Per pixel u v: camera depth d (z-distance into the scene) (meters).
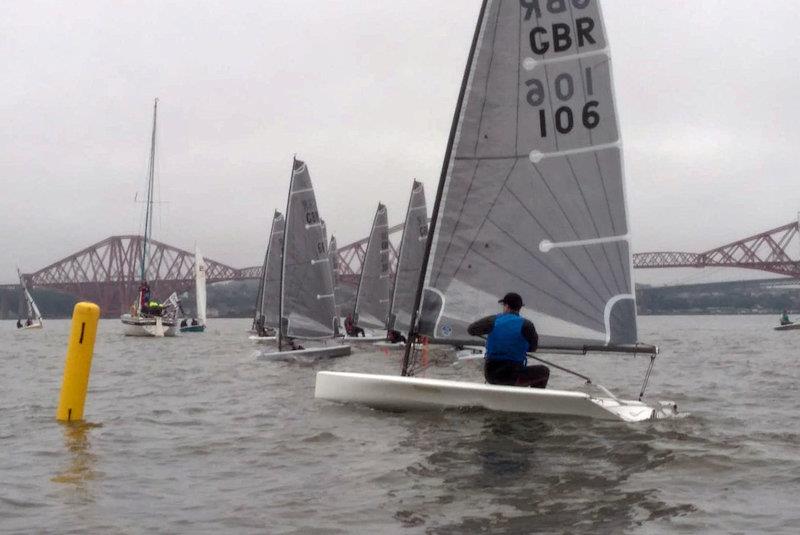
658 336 51.75
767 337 47.53
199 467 7.10
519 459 7.05
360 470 6.81
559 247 9.50
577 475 6.51
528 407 8.88
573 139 9.48
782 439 8.17
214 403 11.88
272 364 21.78
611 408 8.91
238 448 7.96
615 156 9.39
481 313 9.66
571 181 9.48
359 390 9.78
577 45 9.50
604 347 9.36
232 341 43.34
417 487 6.19
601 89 9.44
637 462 6.95
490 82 9.66
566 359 23.88
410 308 30.97
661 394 13.08
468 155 9.70
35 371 20.25
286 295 24.48
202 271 64.12
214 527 5.28
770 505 5.70
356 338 34.19
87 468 7.05
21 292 146.50
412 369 10.05
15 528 5.25
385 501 5.83
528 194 9.58
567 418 8.73
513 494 5.96
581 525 5.22
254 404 11.56
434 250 9.76
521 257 9.59
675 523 5.27
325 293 24.91
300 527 5.26
